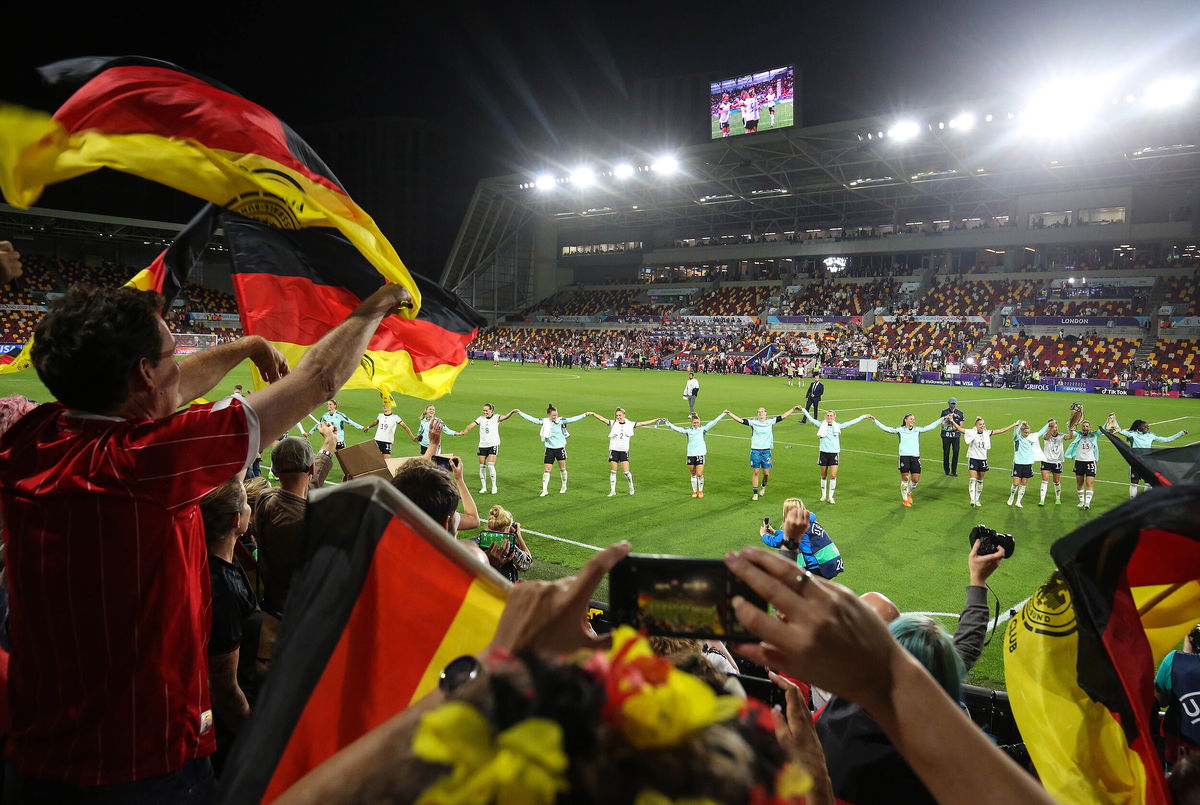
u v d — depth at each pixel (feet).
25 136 6.58
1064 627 9.29
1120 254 193.16
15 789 6.75
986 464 55.11
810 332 212.84
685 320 232.12
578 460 69.31
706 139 210.38
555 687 2.57
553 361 215.92
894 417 104.88
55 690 6.50
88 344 6.26
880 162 178.19
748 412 107.65
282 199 8.76
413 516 5.83
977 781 3.58
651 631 4.35
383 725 3.92
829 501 55.47
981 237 200.85
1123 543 7.57
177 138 8.24
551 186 211.20
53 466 6.25
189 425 6.15
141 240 229.86
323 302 12.09
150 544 6.31
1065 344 172.96
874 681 3.74
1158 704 11.25
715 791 2.43
